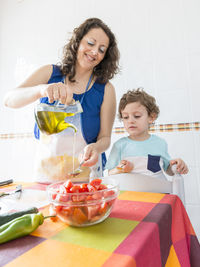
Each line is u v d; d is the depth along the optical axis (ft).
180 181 2.74
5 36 7.52
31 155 6.77
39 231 1.58
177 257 1.83
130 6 5.73
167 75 5.27
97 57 3.53
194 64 5.04
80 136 3.58
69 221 1.60
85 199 1.56
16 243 1.41
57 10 6.72
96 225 1.64
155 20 5.45
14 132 7.07
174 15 5.27
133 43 5.64
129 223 1.64
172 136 5.15
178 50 5.19
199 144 4.92
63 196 1.56
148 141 4.23
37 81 3.57
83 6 6.33
